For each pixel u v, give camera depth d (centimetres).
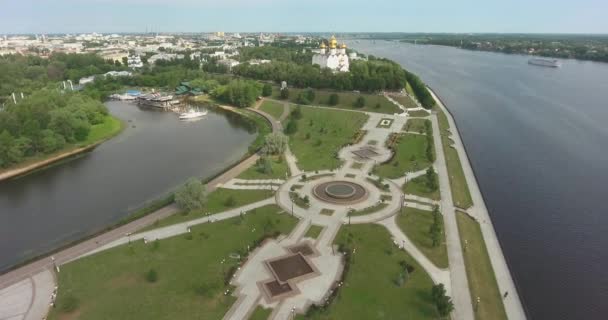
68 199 12456
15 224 10912
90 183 13712
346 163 14088
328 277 7788
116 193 12850
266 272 7969
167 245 8900
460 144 16650
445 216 10200
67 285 7544
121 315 6712
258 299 7175
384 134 17475
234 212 10494
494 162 14838
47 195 12775
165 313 6775
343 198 11112
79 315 6731
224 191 11812
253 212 10438
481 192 12138
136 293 7262
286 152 15300
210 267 8056
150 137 19412
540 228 10350
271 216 10244
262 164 13725
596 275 8550
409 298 7156
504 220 10688
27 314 6788
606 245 9638
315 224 9844
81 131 17862
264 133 18488
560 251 9375
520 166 14450
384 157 14638
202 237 9206
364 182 12406
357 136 17025
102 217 11256
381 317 6700
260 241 9006
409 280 7644
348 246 8775
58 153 16475
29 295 7306
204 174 14362
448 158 14450
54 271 8044
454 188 11900
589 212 11150
